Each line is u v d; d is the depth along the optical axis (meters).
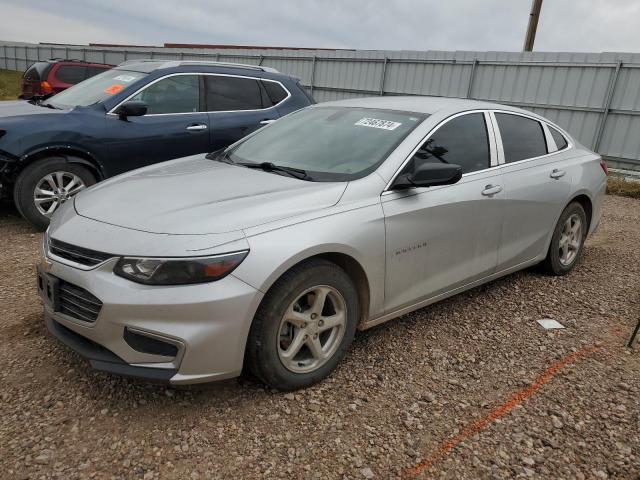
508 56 13.93
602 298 4.48
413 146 3.45
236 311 2.57
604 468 2.48
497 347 3.56
